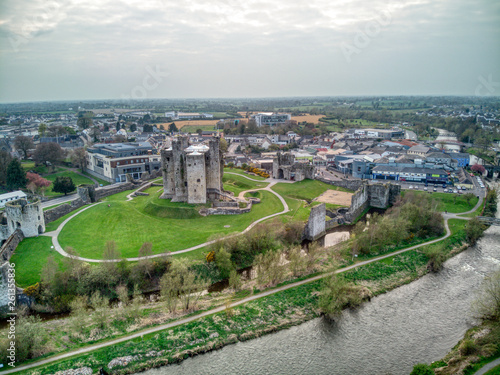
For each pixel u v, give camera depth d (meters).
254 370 69.75
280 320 84.06
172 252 105.44
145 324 79.56
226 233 117.56
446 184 198.88
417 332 81.44
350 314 88.00
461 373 66.38
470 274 108.12
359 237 116.69
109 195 165.75
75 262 90.31
